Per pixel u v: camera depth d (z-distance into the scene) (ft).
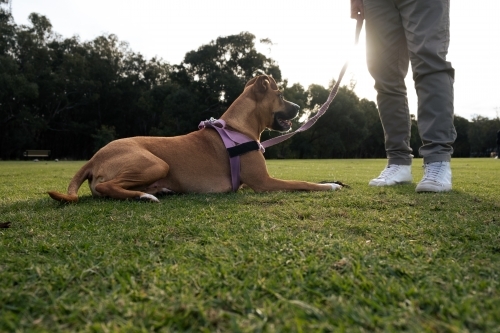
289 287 4.03
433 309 3.46
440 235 6.25
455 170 30.45
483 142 204.44
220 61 136.05
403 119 14.01
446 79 11.55
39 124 113.80
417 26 11.64
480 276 4.33
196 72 135.95
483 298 3.68
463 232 6.39
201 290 3.96
